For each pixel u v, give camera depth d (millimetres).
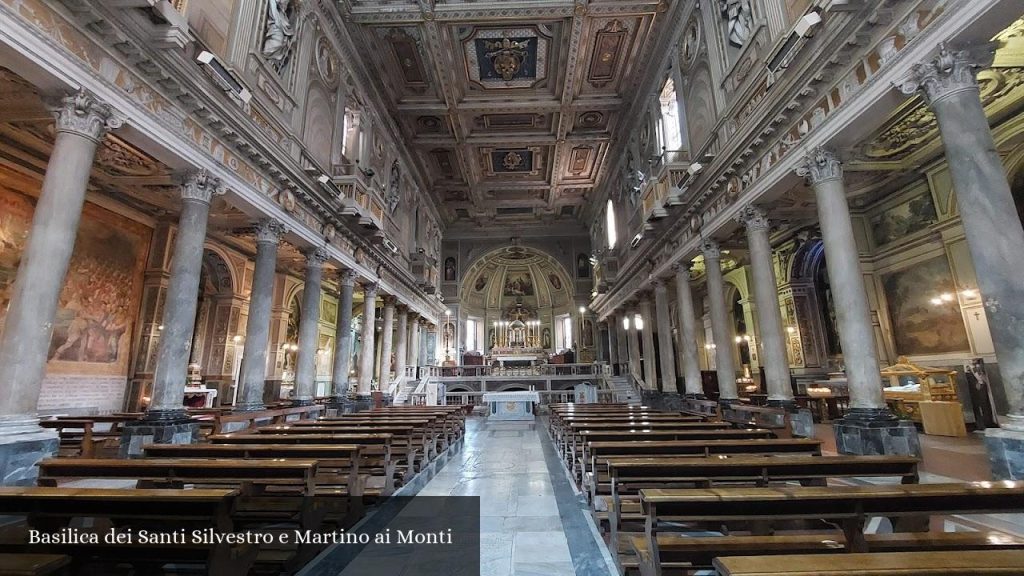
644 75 17781
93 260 11375
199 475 3928
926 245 12664
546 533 4453
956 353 11828
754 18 10180
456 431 11930
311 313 13141
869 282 14266
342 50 15531
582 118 21578
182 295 8156
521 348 32781
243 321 16609
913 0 5941
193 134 8320
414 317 24984
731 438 6188
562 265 33375
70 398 10703
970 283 11508
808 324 16781
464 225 33750
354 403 15633
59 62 5902
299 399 12656
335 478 5547
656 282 17422
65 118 6137
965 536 2971
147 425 7449
